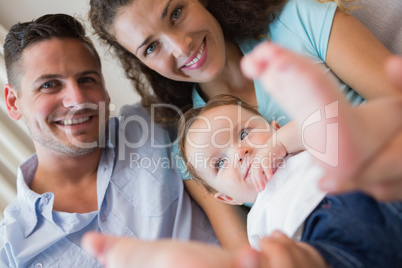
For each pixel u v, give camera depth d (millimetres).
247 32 1362
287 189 945
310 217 817
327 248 667
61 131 1339
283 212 909
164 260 537
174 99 1534
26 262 1257
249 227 1104
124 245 587
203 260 532
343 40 1207
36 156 1484
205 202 1386
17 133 1729
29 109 1327
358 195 739
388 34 1340
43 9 1815
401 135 471
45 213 1313
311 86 423
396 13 1322
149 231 1317
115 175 1410
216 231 1356
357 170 459
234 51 1386
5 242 1267
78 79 1352
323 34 1236
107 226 1335
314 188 858
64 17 1394
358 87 1196
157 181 1382
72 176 1418
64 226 1304
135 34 1173
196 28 1176
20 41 1338
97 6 1226
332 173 475
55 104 1311
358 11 1364
